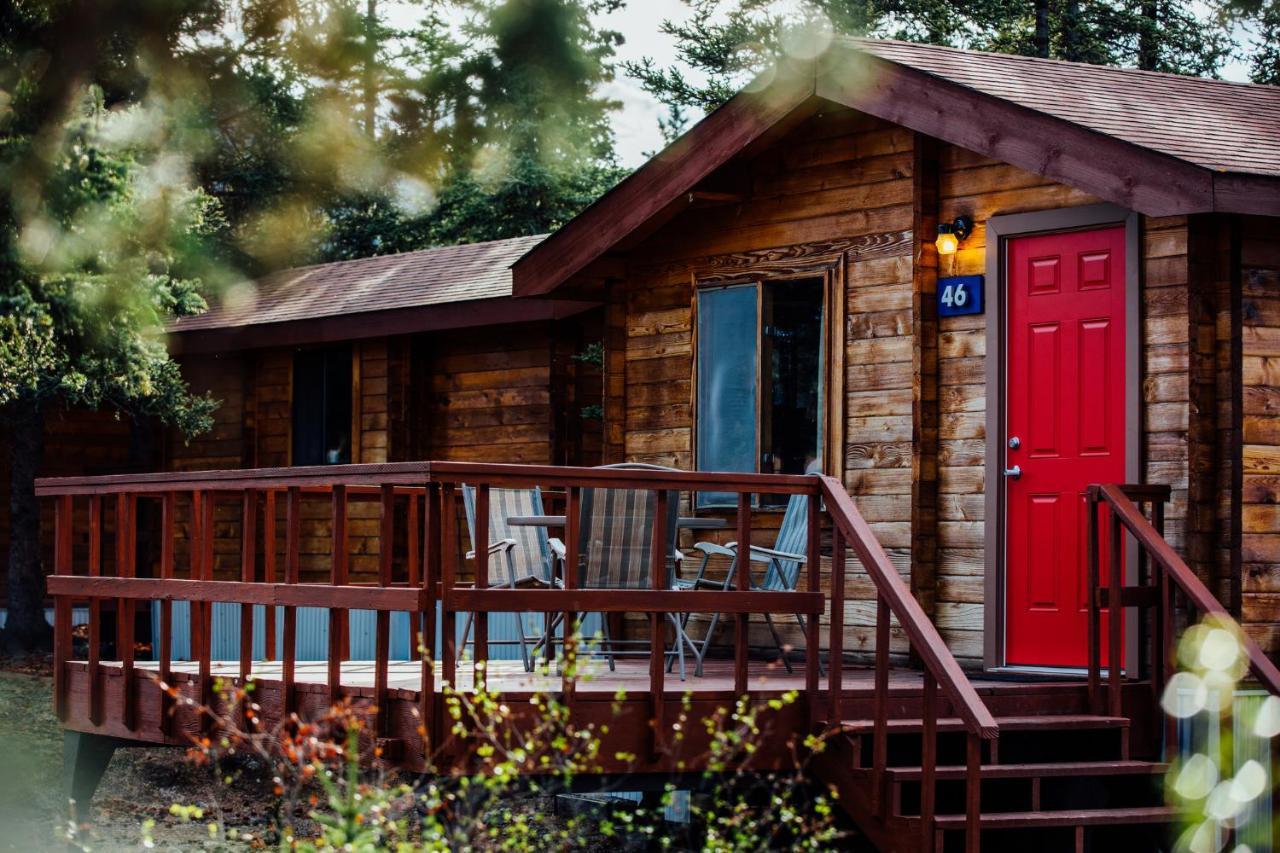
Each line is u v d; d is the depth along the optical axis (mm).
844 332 9484
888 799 6801
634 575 7309
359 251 21516
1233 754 7383
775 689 7270
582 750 6758
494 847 6242
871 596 9344
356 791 5332
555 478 6754
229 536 17453
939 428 9172
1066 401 8680
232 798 10180
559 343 14906
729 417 10125
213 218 12562
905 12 22297
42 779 10508
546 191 20844
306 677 7695
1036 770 7043
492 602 6535
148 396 15172
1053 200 8727
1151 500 7984
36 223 10383
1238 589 8023
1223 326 8188
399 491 9547
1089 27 22891
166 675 8203
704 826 8430
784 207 9891
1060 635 8641
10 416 16656
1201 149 8070
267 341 16625
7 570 18359
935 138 9172
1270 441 8172
